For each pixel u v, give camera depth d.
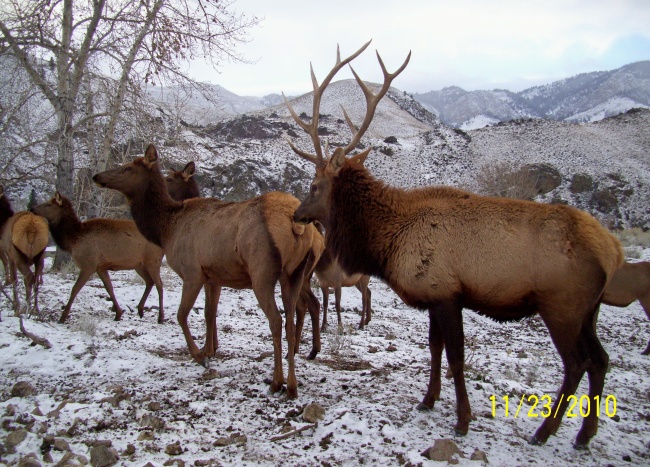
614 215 40.44
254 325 9.04
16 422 4.50
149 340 7.31
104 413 4.75
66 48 13.31
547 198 42.56
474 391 5.82
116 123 14.09
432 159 52.91
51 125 14.01
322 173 5.57
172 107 15.22
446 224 4.82
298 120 5.89
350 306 12.10
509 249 4.54
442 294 4.74
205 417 4.80
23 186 20.73
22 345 6.50
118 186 6.56
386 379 6.08
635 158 51.06
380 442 4.39
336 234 5.49
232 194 34.84
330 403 5.22
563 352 4.50
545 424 4.62
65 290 10.27
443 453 4.14
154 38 13.86
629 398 6.46
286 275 5.61
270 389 5.42
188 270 6.15
